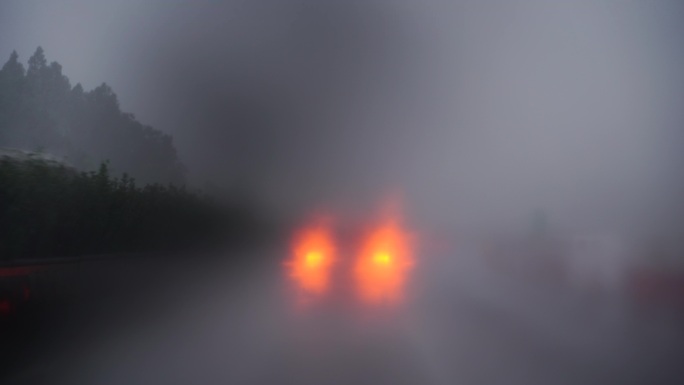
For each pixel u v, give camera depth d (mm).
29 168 15281
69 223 15758
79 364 9125
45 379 8383
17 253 13727
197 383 8273
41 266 13602
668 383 8586
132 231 19125
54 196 15438
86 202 16781
